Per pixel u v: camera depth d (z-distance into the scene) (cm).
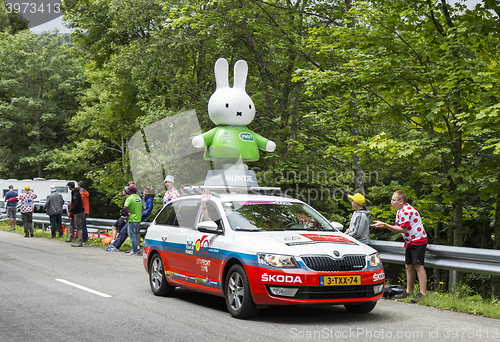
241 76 1037
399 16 1213
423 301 759
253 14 1784
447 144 1181
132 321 596
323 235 662
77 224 1673
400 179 1842
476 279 2123
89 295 771
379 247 917
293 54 1786
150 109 1986
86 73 3778
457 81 1143
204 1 1716
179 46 1878
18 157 4994
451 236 2389
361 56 1250
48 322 584
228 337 522
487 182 1364
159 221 860
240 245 636
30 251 1443
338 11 1688
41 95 5103
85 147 4500
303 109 1992
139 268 1128
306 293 584
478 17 1148
